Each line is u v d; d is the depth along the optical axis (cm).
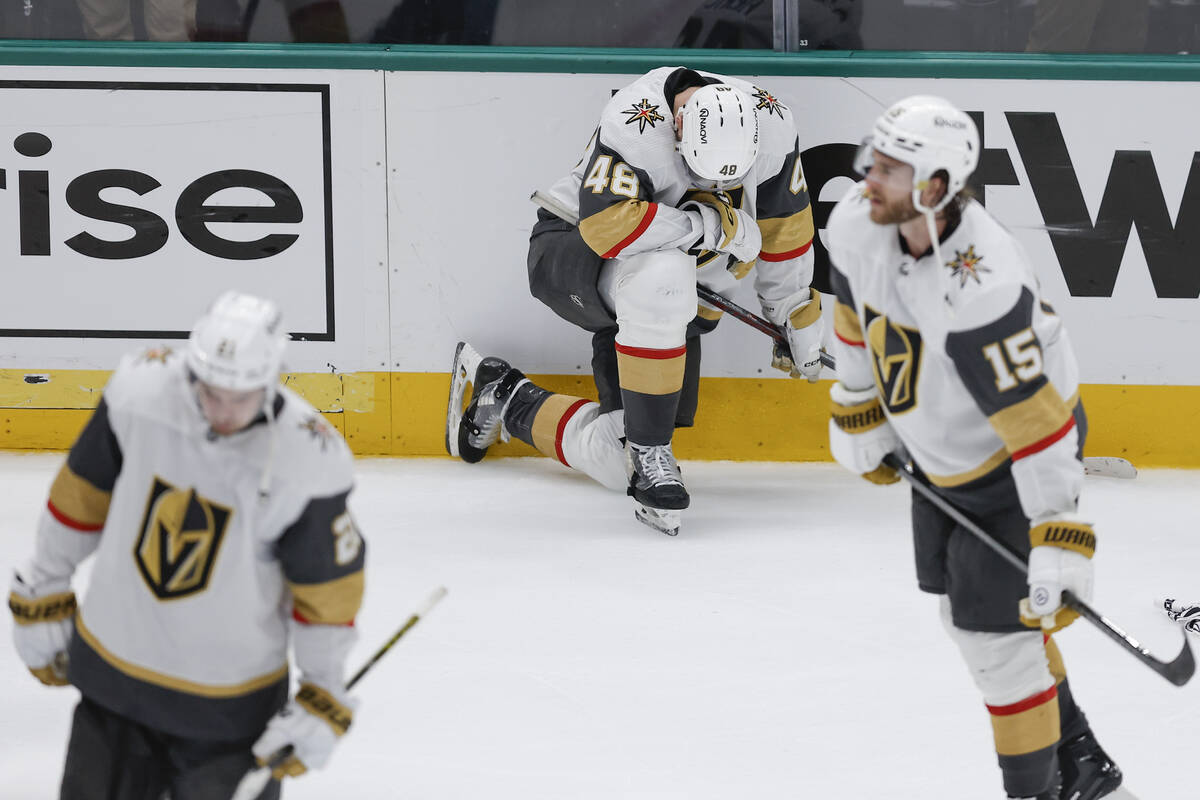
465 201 1916
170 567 723
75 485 749
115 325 1928
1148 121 1888
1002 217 1922
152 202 1903
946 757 1109
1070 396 901
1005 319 823
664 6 1897
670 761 1095
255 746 753
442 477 1888
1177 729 1162
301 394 1964
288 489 709
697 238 1614
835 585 1490
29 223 1902
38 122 1880
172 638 738
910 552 1600
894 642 1340
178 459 712
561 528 1672
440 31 1897
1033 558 866
